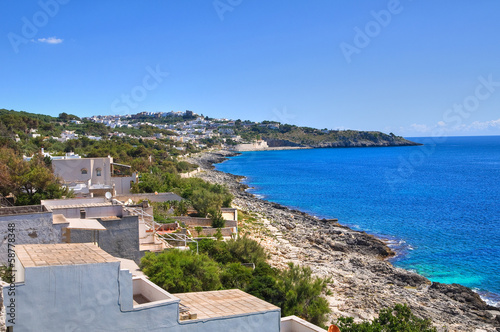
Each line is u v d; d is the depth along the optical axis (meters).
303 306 29.56
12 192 47.00
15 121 141.12
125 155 119.12
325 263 51.09
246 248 41.53
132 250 26.08
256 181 155.62
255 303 15.45
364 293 41.06
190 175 146.00
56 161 65.31
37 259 12.66
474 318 37.34
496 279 47.88
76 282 11.98
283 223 74.44
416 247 61.66
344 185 140.88
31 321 11.55
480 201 103.94
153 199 61.44
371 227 75.88
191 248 37.00
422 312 37.38
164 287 24.55
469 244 62.66
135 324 12.62
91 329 12.15
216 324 13.72
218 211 58.12
